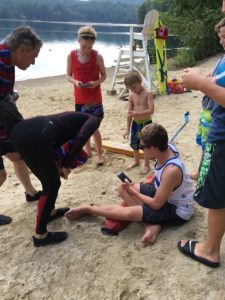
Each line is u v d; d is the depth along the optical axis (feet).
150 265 10.13
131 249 10.79
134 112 15.21
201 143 13.32
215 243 9.82
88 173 15.98
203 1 57.98
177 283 9.50
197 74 8.30
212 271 9.80
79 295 9.38
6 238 11.64
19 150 10.36
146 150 11.39
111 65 61.16
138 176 15.57
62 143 10.73
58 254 10.77
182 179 11.14
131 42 30.45
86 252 10.78
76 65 16.08
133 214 11.34
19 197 14.26
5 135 11.53
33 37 10.56
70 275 10.02
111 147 18.21
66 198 13.79
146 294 9.24
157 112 25.52
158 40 29.78
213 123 8.77
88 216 12.50
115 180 15.23
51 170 10.31
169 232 11.39
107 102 29.27
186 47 57.21
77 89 16.29
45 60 66.33
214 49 56.59
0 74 10.63
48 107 28.96
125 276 9.82
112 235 11.45
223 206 8.94
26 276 10.09
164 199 11.01
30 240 11.47
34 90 36.32
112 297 9.25
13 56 10.63
